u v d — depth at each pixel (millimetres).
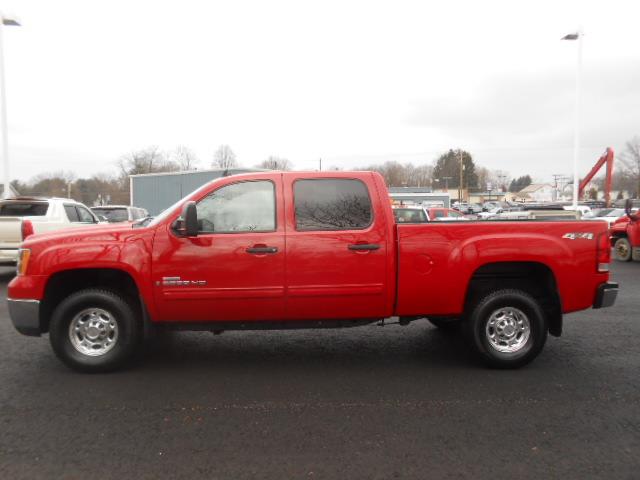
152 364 5391
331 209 5039
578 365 5348
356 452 3469
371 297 5027
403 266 5031
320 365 5379
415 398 4441
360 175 5090
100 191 80625
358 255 4980
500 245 5059
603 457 3402
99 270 5180
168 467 3277
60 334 4992
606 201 58062
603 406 4258
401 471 3227
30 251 4953
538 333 5160
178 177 33719
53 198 11828
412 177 127938
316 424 3912
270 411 4164
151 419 4004
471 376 5020
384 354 5789
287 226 4965
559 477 3158
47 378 4930
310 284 4953
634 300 9016
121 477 3162
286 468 3264
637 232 14477
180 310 4945
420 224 5062
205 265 4883
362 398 4445
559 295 5148
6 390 4613
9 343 6160
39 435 3725
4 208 11367
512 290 5215
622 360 5523
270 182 5047
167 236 4898
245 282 4914
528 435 3723
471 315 5184
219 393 4562
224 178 5086
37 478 3150
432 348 6023
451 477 3156
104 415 4078
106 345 5098
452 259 5055
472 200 116250
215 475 3184
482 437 3691
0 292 9891
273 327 5148
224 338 6469
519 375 5047
